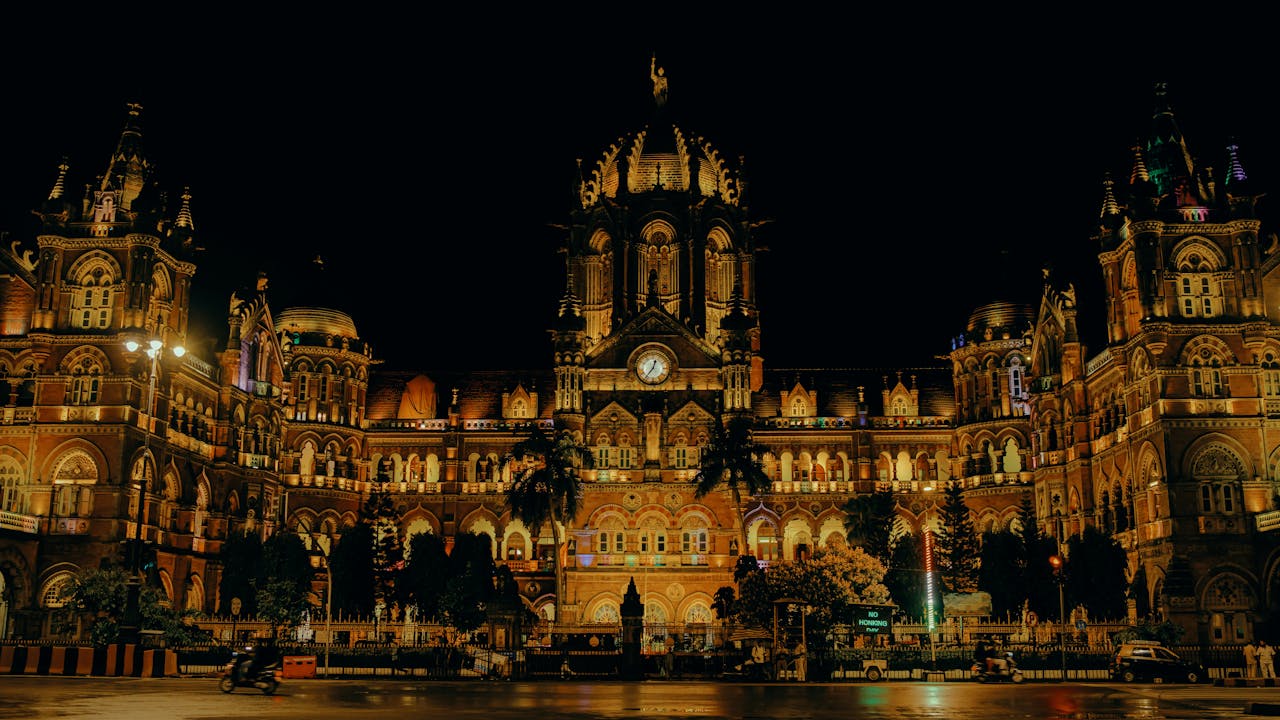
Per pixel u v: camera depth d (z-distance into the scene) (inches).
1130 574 3371.1
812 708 1517.0
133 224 3378.4
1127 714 1425.9
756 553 4347.9
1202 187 3400.6
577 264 4751.5
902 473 4542.3
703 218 4719.5
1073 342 3811.5
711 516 4160.9
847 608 2871.6
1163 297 3235.7
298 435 4404.5
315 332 4544.8
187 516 3609.7
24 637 3115.2
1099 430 3676.2
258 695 1675.7
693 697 1758.1
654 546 4151.1
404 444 4655.5
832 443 4517.7
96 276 3415.4
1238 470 3132.4
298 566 3570.4
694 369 4303.6
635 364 4315.9
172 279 3585.1
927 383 4726.9
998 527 4153.5
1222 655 2682.1
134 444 3302.2
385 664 2444.6
